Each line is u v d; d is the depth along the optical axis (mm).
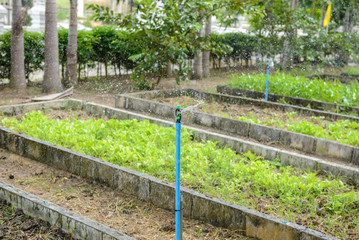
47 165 5734
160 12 10930
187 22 10555
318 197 4715
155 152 5629
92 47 12070
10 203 4402
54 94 10062
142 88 11281
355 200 4547
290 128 7430
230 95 10555
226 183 4949
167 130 6676
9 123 6938
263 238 3916
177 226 3406
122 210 4457
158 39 10625
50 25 10141
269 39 16562
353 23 23281
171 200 4453
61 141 6098
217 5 10695
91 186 5078
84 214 4305
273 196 4734
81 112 8531
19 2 10219
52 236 3830
